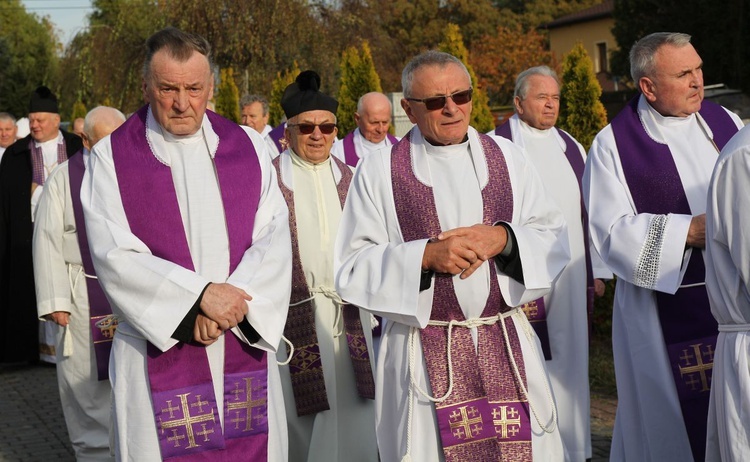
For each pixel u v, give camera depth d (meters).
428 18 43.91
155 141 3.59
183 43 3.38
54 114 8.65
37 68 41.62
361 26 26.33
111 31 26.50
